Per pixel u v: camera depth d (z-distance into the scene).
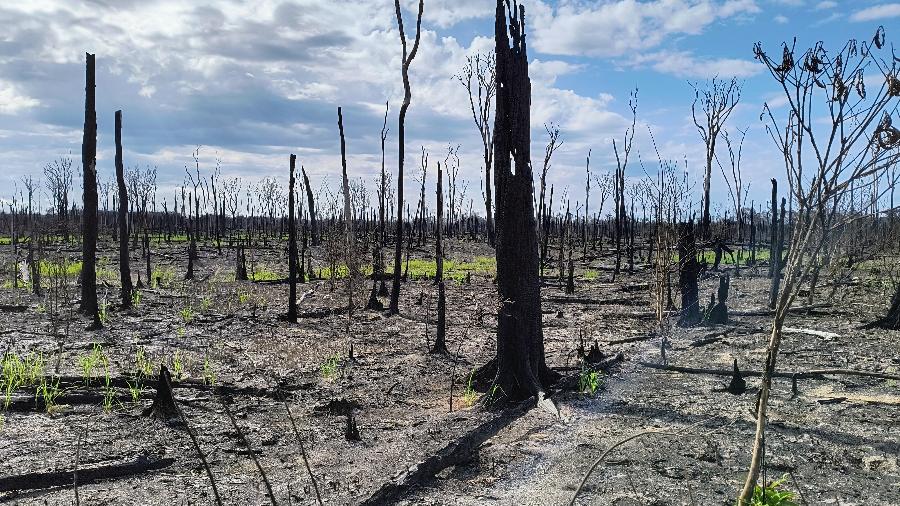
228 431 8.04
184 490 6.11
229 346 13.92
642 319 18.81
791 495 4.27
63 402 8.99
